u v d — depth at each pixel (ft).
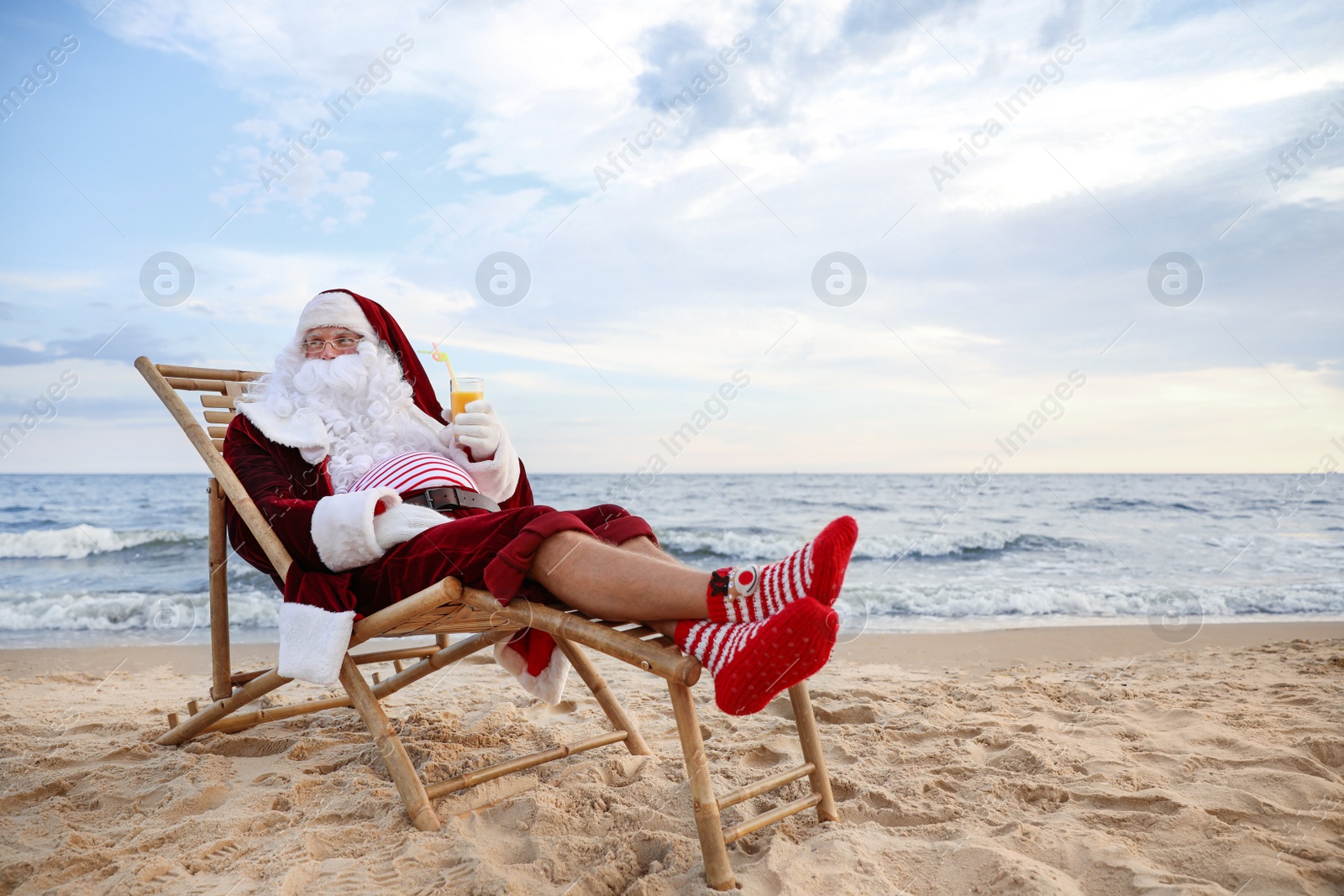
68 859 5.20
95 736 8.38
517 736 8.14
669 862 5.12
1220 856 4.98
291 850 5.33
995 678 11.24
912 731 8.02
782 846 5.29
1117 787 6.23
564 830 5.72
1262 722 7.96
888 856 5.11
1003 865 4.78
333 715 9.17
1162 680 10.55
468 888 4.79
